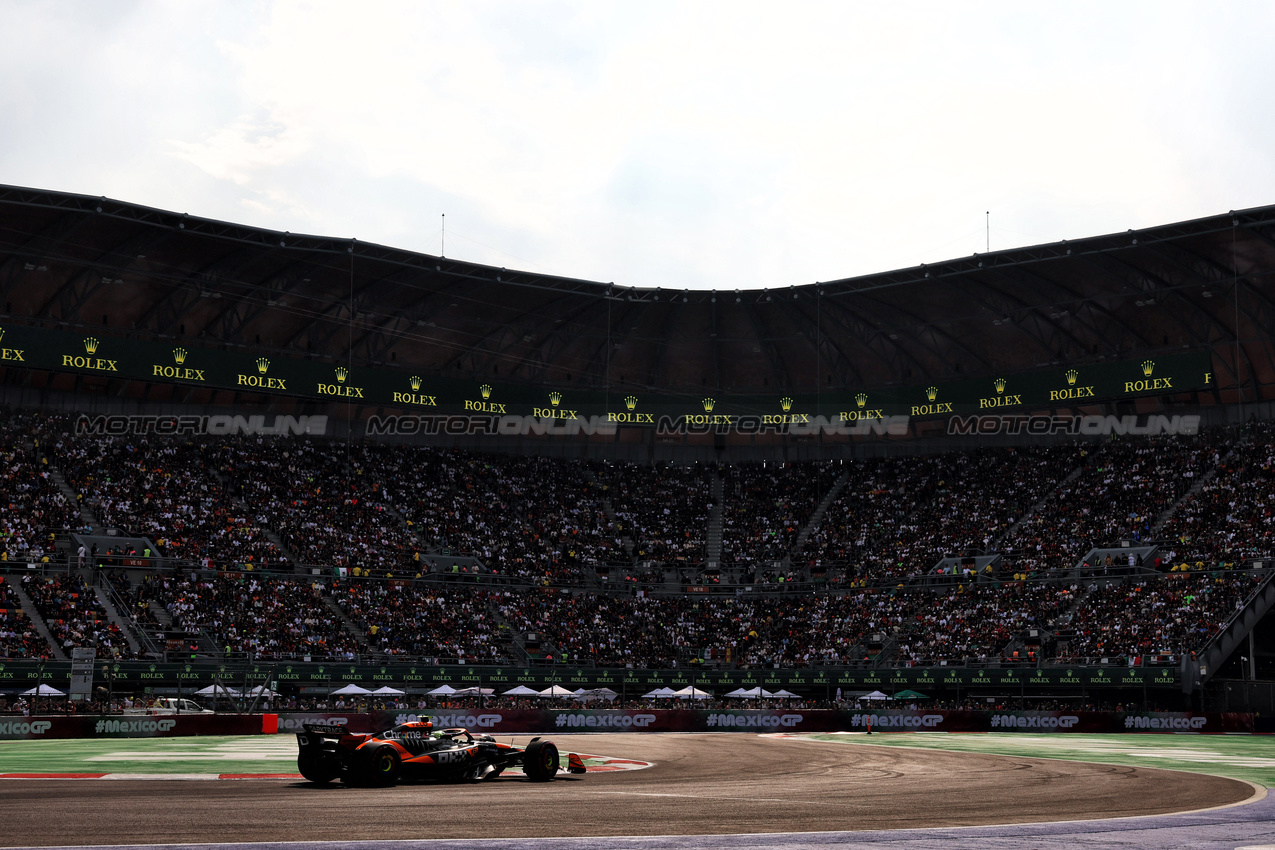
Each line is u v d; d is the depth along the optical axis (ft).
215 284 231.50
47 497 213.66
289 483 247.70
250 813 52.19
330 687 207.10
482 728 172.76
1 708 165.58
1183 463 245.65
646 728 182.80
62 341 218.18
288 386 240.12
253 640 202.69
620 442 295.89
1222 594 204.44
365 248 225.76
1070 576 228.84
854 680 224.12
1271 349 237.66
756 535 276.00
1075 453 263.08
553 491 280.92
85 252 213.25
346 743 70.08
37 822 48.24
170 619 199.41
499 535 261.03
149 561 207.10
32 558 199.00
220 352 233.76
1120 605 214.90
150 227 207.21
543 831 46.26
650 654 239.91
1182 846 43.21
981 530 253.65
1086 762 102.27
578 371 281.74
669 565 267.59
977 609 230.27
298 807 55.16
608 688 227.20
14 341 213.87
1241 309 230.48
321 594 223.71
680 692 217.15
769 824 49.70
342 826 47.37
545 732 176.35
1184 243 212.64
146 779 76.18
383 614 223.10
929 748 128.98
